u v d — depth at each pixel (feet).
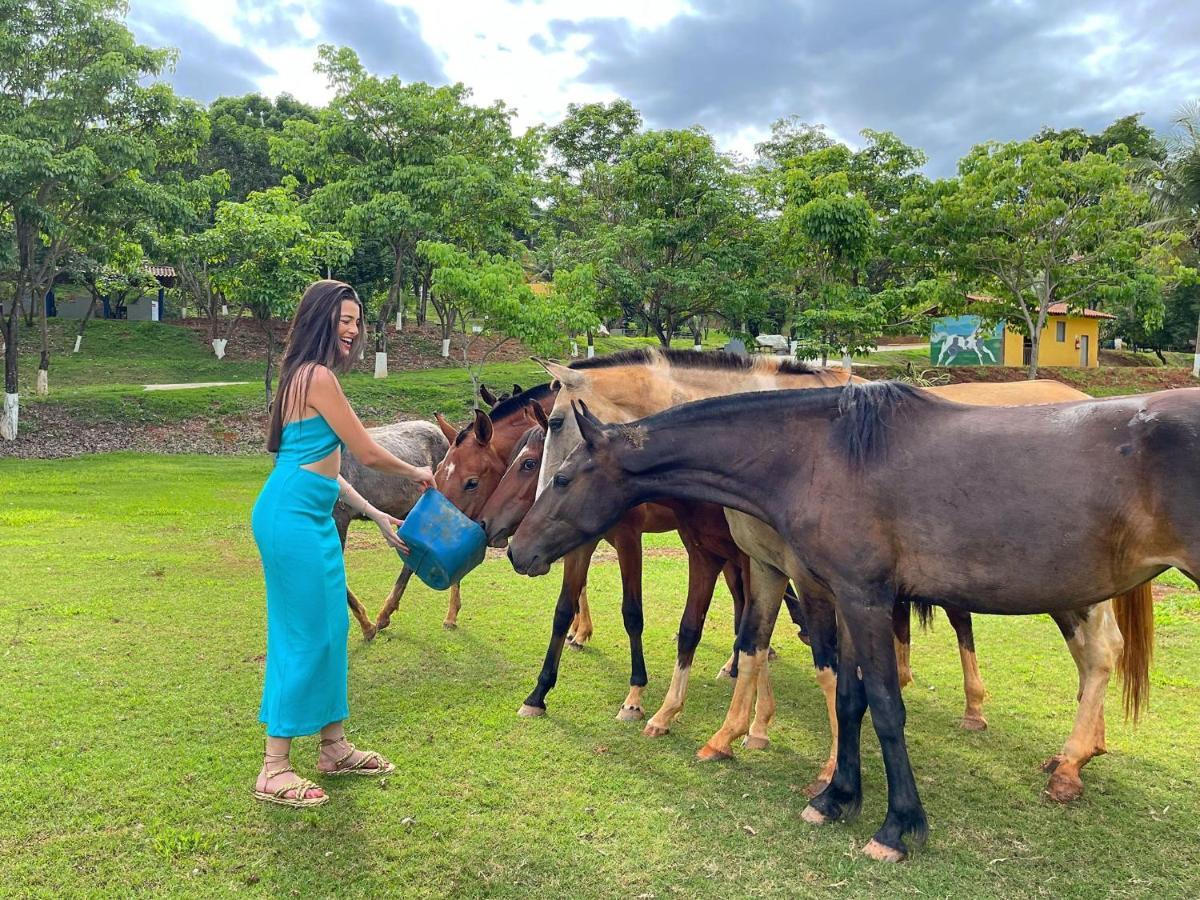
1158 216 79.56
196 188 60.85
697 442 10.95
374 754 11.82
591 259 60.08
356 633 19.03
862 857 9.82
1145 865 9.73
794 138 93.50
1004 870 9.58
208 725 13.21
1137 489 8.91
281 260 59.11
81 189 50.29
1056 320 102.12
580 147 100.89
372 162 76.07
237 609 20.15
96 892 8.80
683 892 9.04
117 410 61.62
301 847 9.77
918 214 53.93
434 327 109.29
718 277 59.93
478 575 25.62
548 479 13.12
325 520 10.78
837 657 11.89
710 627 20.53
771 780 11.99
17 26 51.49
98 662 16.07
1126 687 12.19
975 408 10.05
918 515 9.68
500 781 11.69
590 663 17.38
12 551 26.37
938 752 13.05
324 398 10.40
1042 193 50.96
